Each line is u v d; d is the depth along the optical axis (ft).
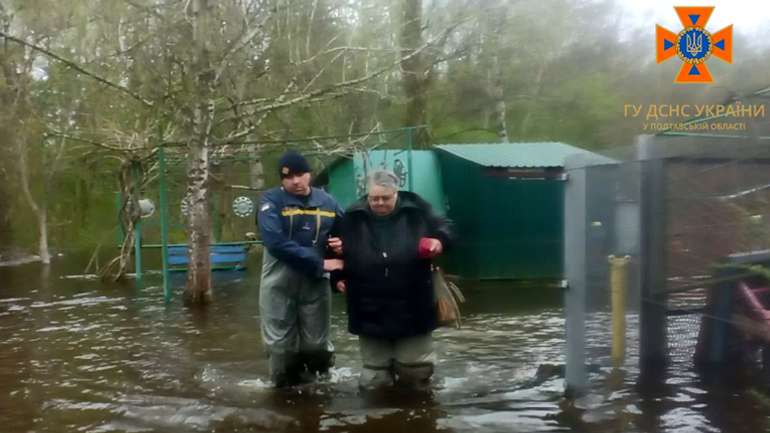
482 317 28.71
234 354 23.20
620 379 16.26
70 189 81.30
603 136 67.15
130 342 25.64
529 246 42.27
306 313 18.76
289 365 18.85
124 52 36.78
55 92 53.01
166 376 20.34
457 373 19.58
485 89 71.72
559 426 14.80
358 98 54.24
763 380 15.64
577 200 16.10
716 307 15.97
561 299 33.55
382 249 17.58
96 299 37.86
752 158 15.60
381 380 18.33
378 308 17.74
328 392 18.13
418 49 44.09
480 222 41.93
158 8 36.88
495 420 15.40
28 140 65.05
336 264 17.76
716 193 15.70
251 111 41.50
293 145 48.96
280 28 43.16
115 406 17.37
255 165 64.34
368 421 15.69
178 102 36.06
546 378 18.76
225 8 37.27
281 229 17.93
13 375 20.95
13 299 38.22
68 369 21.56
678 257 15.88
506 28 49.75
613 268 16.08
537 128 74.69
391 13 50.08
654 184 15.85
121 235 57.57
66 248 80.12
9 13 49.08
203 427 15.67
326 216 18.42
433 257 17.61
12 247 71.00
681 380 16.19
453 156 44.06
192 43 35.83
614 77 69.56
